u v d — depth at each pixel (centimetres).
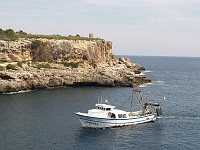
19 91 11931
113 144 6034
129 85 14562
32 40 14362
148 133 6856
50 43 14750
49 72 13325
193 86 16350
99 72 14825
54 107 9169
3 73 11756
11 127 6894
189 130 7169
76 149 5691
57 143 5966
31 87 12488
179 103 10756
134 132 6912
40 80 12731
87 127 7131
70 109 8950
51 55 14700
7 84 11550
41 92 11938
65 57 15125
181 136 6681
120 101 10625
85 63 15525
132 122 7512
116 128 7181
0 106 9031
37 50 14275
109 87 14125
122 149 5772
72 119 7775
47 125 7162
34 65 13738
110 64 18338
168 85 16125
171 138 6525
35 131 6662
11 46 13175
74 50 15400
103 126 7150
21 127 6919
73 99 10650
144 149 5809
